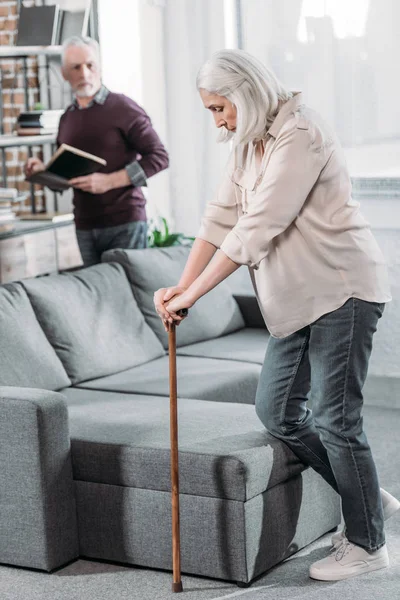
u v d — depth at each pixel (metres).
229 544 3.05
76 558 3.35
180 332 4.63
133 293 4.57
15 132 5.72
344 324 2.99
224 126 3.03
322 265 3.00
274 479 3.14
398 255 5.18
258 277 3.08
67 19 5.75
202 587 3.09
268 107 2.90
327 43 5.16
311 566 3.15
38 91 5.99
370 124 5.14
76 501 3.32
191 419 3.44
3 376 3.69
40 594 3.10
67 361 4.04
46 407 3.17
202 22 5.52
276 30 5.28
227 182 3.22
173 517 3.04
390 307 5.23
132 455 3.16
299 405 3.17
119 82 5.80
